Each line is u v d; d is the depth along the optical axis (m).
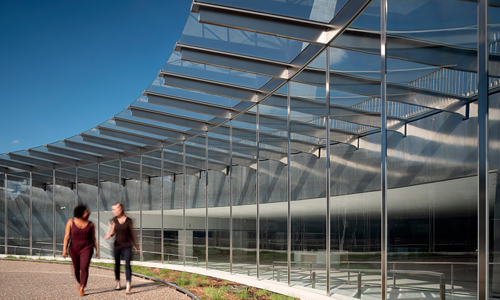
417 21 5.10
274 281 9.52
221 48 8.62
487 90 3.85
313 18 7.36
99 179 19.17
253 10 7.23
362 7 6.43
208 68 9.75
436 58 4.72
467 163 4.16
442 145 4.57
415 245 4.95
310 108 8.40
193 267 13.73
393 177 5.52
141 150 17.55
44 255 20.16
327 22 7.50
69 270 13.01
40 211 20.86
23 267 14.32
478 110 3.93
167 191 15.87
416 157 5.04
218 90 10.77
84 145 18.03
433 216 4.62
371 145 6.30
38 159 20.86
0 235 22.31
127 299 7.20
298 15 7.32
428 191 4.75
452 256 4.27
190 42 8.44
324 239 7.61
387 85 5.76
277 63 9.26
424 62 4.94
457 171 4.29
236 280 10.88
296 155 8.92
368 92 6.41
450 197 4.36
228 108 12.59
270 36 7.84
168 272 13.41
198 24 7.59
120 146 17.45
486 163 3.79
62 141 17.66
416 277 4.88
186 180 14.86
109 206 18.56
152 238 16.41
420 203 4.89
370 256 6.12
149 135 15.96
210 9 7.32
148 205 16.81
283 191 9.45
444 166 4.51
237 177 11.91
